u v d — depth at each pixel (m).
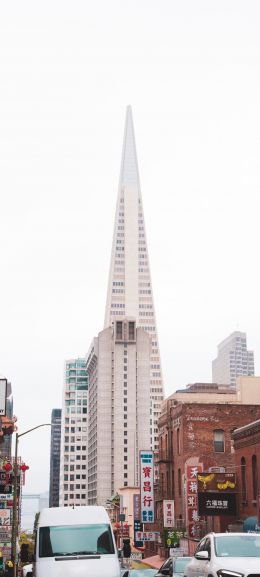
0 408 48.78
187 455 61.97
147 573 24.67
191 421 62.88
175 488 64.62
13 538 42.56
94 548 16.03
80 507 17.56
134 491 121.94
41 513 17.30
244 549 13.60
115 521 127.19
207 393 84.56
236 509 50.16
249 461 48.16
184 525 59.97
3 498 54.91
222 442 62.94
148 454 70.12
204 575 13.26
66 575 15.04
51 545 16.05
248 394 80.50
